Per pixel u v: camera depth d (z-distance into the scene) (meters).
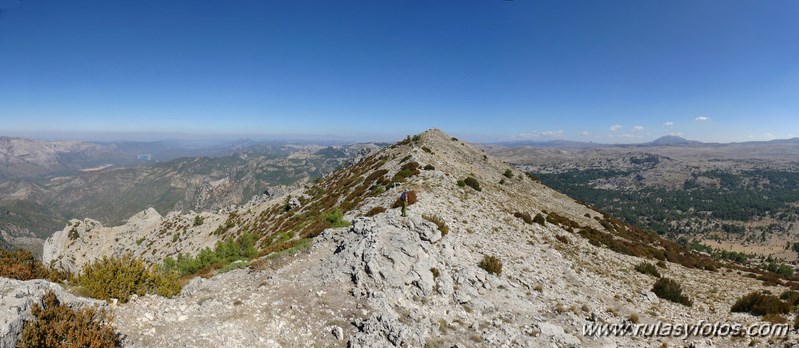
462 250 25.52
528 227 39.75
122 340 10.72
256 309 14.34
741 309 25.92
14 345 8.73
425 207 34.31
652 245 60.91
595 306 22.58
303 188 91.12
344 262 19.28
